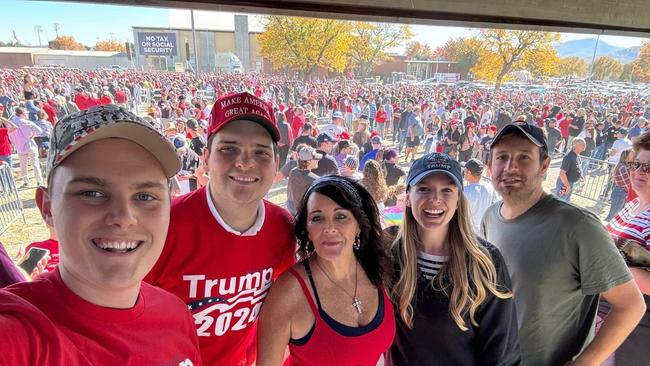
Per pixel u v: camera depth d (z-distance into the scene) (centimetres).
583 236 146
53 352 71
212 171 136
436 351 132
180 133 400
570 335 159
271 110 142
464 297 127
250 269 142
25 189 441
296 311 125
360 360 124
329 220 126
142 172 81
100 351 81
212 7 183
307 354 125
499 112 596
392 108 556
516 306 165
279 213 155
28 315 71
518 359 134
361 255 138
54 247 219
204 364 144
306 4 197
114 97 420
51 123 440
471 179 359
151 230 84
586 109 647
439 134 573
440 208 129
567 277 153
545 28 249
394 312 139
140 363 87
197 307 138
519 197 164
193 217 134
